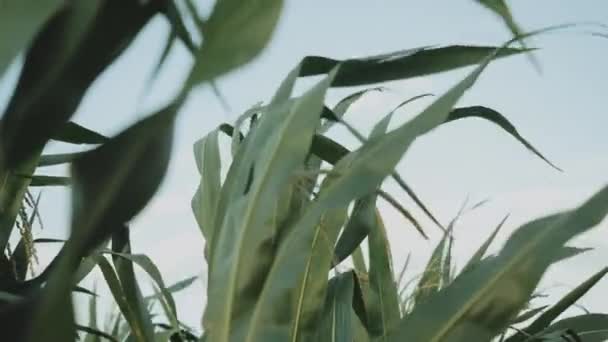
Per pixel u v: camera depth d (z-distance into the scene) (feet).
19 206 7.76
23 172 7.50
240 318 6.43
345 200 6.45
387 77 7.18
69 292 3.85
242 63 3.43
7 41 3.22
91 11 3.72
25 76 3.90
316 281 8.28
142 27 4.10
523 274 6.79
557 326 9.87
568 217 6.84
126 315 8.60
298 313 8.17
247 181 6.97
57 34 3.79
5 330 3.92
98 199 3.70
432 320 6.86
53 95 3.91
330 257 8.33
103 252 8.32
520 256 6.90
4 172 4.04
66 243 3.78
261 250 6.56
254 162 6.99
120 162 3.76
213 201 8.54
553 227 6.86
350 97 9.09
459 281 6.99
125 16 4.00
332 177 7.34
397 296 9.73
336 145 8.29
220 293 6.50
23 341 3.91
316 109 6.62
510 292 6.78
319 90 6.67
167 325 10.80
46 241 9.04
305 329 8.16
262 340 6.33
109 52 3.99
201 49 3.41
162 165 3.81
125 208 3.78
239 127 8.50
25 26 3.25
